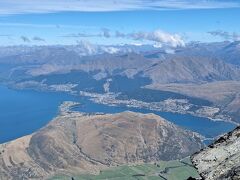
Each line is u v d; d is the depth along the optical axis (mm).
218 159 32781
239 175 29797
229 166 31281
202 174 32312
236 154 32156
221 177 30875
